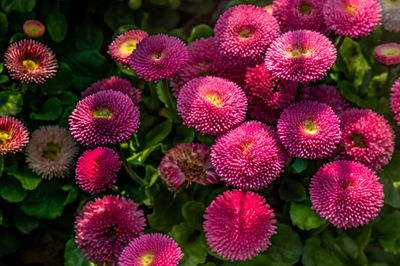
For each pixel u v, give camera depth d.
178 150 0.56
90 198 0.58
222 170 0.53
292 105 0.54
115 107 0.53
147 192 0.57
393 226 0.56
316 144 0.52
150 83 0.60
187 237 0.57
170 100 0.59
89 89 0.60
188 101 0.53
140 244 0.52
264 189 0.57
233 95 0.54
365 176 0.52
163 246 0.52
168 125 0.60
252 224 0.52
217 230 0.52
